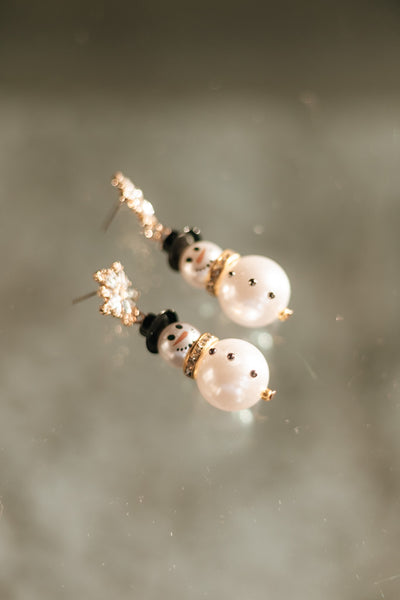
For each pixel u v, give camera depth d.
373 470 0.28
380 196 0.33
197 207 0.33
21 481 0.28
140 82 0.36
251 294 0.28
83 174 0.34
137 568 0.27
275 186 0.34
